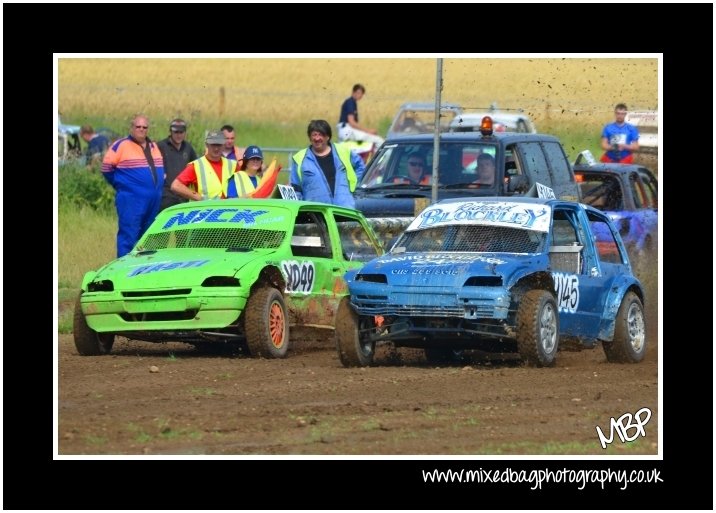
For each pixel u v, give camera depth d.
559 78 90.25
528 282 32.44
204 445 22.48
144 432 23.38
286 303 34.31
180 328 33.03
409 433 23.66
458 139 46.62
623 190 51.47
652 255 51.56
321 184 43.28
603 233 36.91
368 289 31.36
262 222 36.25
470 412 25.77
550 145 49.00
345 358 31.89
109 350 34.81
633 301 35.81
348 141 75.75
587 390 28.61
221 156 43.34
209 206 37.47
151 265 34.12
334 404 26.27
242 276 33.06
